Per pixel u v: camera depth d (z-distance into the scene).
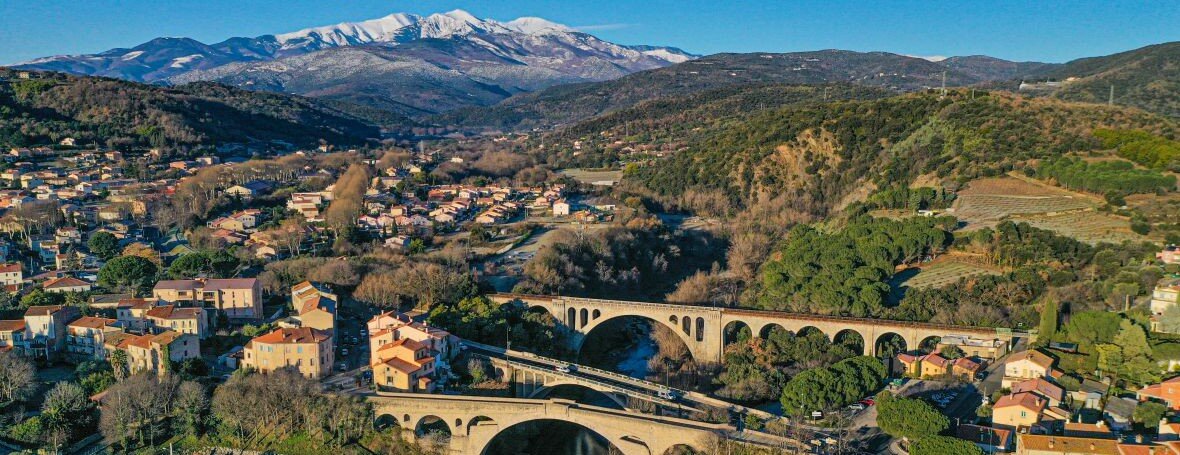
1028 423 154.12
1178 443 136.25
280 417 180.12
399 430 179.75
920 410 157.88
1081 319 195.25
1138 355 178.25
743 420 175.62
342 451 175.25
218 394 181.00
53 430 172.38
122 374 193.88
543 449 192.12
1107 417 156.12
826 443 160.62
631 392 187.88
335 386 188.38
